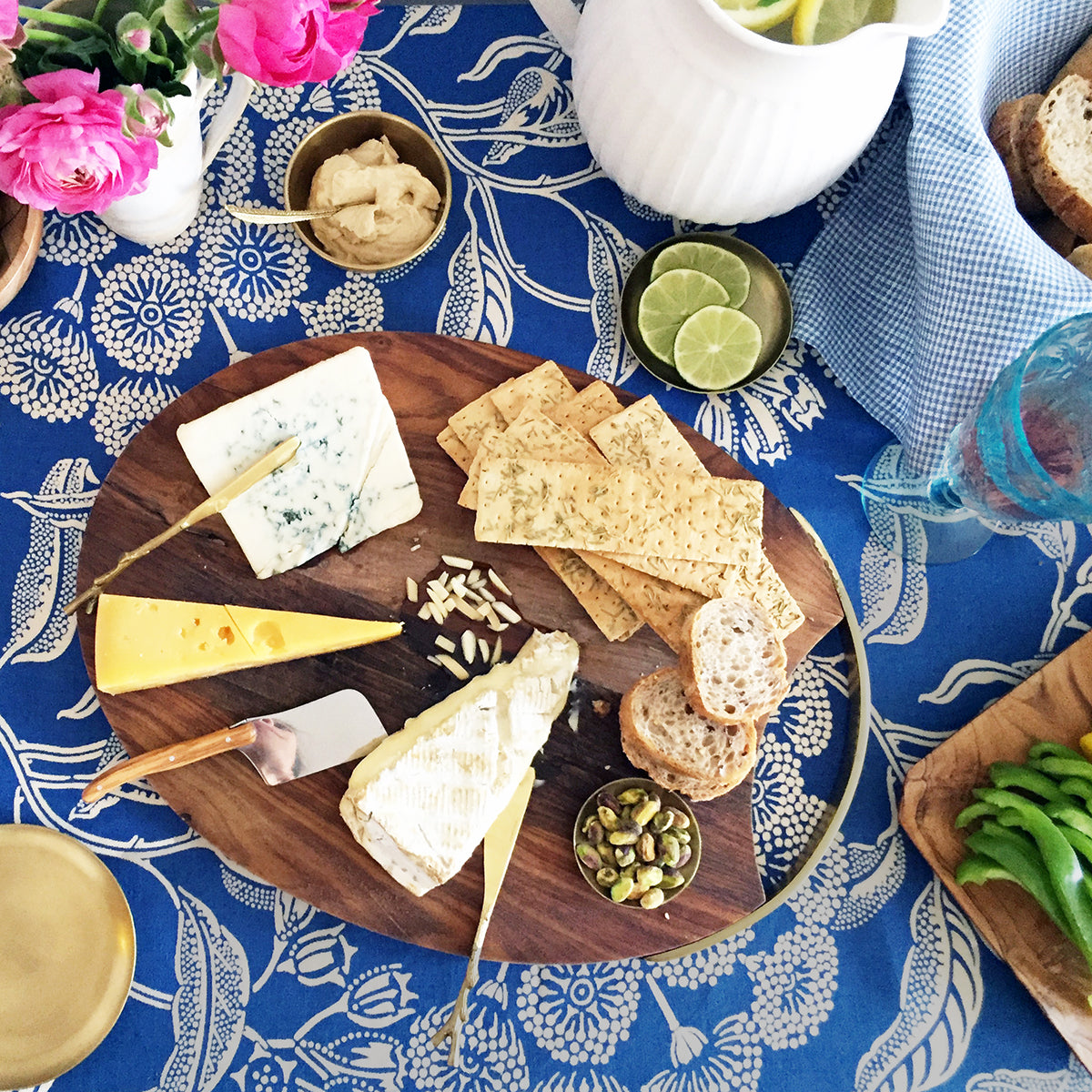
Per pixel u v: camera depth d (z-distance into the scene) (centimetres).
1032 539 159
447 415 149
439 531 146
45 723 144
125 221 141
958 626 157
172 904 142
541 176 161
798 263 162
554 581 146
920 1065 145
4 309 150
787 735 151
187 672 140
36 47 106
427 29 162
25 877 139
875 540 158
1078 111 140
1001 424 126
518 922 138
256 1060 140
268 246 155
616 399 149
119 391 151
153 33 106
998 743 149
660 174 143
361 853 139
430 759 137
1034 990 142
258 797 139
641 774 144
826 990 146
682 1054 144
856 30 119
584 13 138
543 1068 143
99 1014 137
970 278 140
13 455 149
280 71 95
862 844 150
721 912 141
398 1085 141
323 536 143
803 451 159
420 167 155
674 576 139
